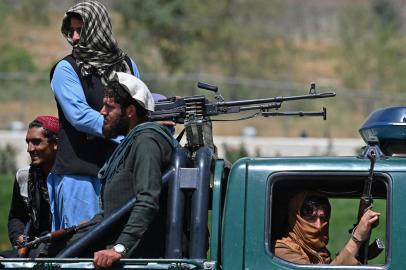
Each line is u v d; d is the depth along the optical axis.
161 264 12.62
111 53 15.82
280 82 99.00
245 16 108.81
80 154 15.55
